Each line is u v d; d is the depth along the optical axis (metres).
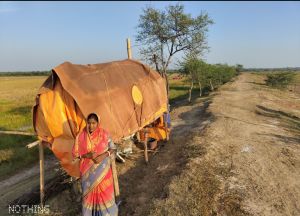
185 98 41.28
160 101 12.20
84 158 6.34
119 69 10.43
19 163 13.68
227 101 26.72
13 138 17.92
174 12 25.95
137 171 10.44
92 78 8.71
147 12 26.36
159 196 8.04
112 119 8.55
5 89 55.22
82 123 7.77
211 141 12.21
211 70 44.97
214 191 7.98
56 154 8.04
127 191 9.03
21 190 11.09
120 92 9.45
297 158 11.48
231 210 7.29
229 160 10.39
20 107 33.16
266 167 10.24
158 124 12.97
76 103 7.76
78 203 8.70
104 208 6.39
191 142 12.12
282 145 12.90
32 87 58.69
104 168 6.34
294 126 18.08
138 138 12.18
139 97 10.44
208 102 25.84
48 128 8.02
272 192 8.52
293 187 9.09
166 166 10.11
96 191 6.33
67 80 7.82
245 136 13.82
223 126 15.32
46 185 10.05
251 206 7.57
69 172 8.05
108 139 6.43
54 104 7.85
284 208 7.81
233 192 8.09
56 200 9.08
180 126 17.28
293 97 38.66
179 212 7.07
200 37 26.55
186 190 7.98
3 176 12.51
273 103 28.42
